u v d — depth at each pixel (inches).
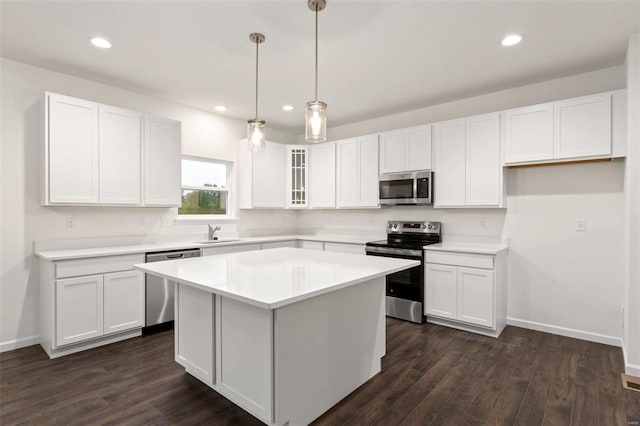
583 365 103.6
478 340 124.2
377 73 126.3
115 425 75.2
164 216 157.4
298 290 63.7
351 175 180.2
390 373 99.3
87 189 123.0
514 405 83.0
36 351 115.1
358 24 93.7
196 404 83.4
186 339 93.3
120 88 141.9
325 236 202.5
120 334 124.5
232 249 161.0
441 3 84.4
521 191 137.6
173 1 84.0
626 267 107.3
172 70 124.3
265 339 70.4
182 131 163.0
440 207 149.4
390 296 151.9
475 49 107.7
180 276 76.5
